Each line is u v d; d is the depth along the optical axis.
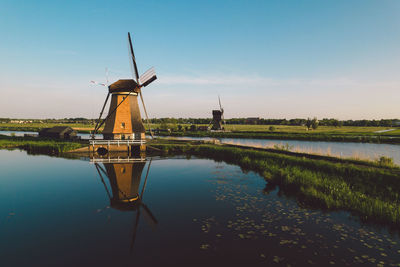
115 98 31.19
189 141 36.31
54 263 5.89
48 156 25.72
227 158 23.89
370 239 6.97
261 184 13.84
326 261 5.81
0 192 12.57
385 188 10.53
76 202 10.88
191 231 7.64
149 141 34.66
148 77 31.44
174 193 12.21
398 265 5.62
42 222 8.52
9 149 31.20
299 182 12.53
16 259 6.07
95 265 5.78
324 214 8.99
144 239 7.12
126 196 11.78
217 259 5.95
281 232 7.48
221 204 10.32
